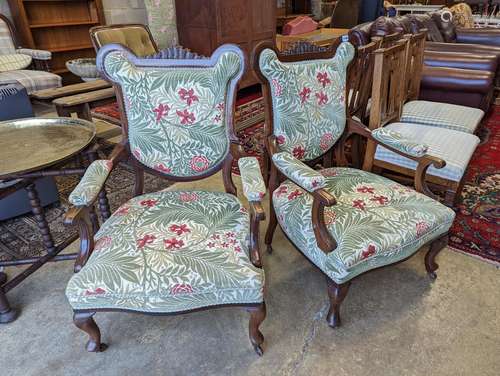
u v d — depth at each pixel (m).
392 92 2.04
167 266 1.07
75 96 2.60
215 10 3.61
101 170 1.28
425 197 1.44
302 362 1.26
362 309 1.46
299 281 1.62
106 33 2.69
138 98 1.33
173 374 1.23
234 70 1.33
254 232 1.12
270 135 1.48
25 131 1.66
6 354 1.29
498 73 3.08
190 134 1.39
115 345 1.33
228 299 1.10
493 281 1.58
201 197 1.40
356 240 1.21
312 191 1.17
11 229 1.95
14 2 3.71
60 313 1.46
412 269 1.66
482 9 6.13
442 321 1.40
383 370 1.23
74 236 1.67
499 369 1.22
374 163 1.98
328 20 5.79
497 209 2.05
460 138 1.92
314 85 1.49
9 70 3.59
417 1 7.09
